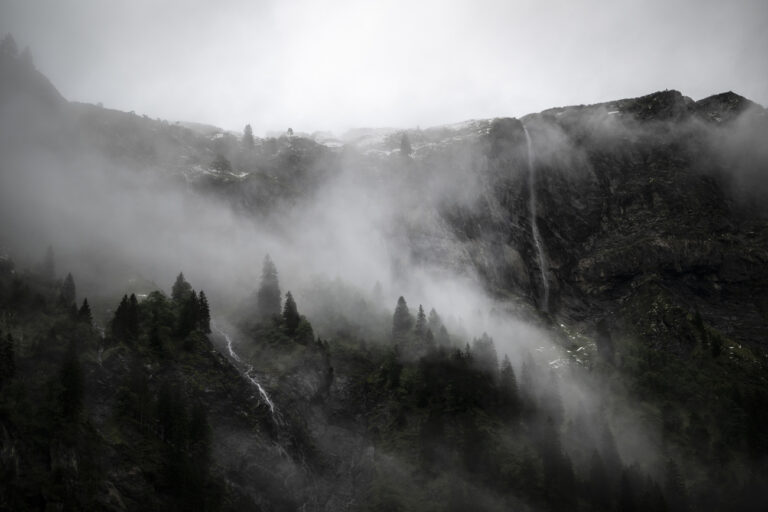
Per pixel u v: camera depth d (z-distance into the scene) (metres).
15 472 99.50
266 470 131.00
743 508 141.25
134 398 123.25
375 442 148.88
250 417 137.50
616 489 140.00
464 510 128.25
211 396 135.75
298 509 131.25
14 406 106.31
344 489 139.75
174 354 138.62
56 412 109.38
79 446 108.12
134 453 114.69
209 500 116.88
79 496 102.94
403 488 136.12
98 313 149.00
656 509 132.75
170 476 115.00
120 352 129.62
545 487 135.62
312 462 140.88
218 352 147.50
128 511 106.75
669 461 146.88
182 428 121.75
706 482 147.00
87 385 120.56
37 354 118.44
